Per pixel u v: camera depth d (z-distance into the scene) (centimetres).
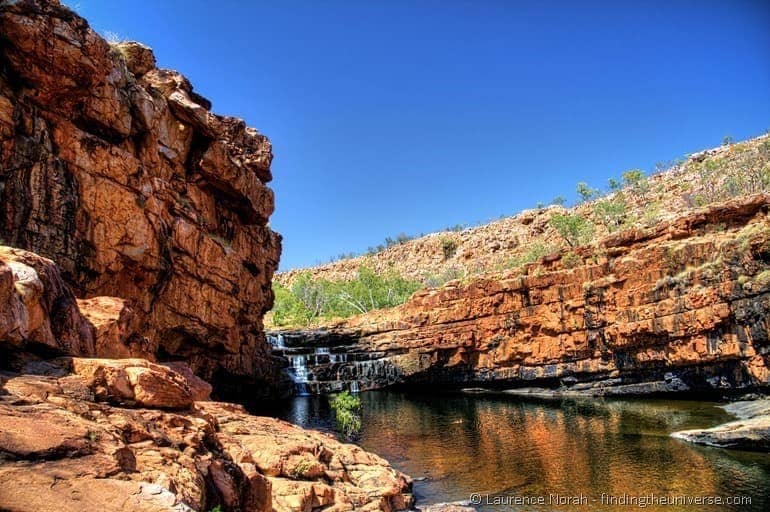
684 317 3067
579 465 1858
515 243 9381
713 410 2697
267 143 2983
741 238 2898
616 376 3566
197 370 2450
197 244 2223
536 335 4025
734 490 1501
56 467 539
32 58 1395
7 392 654
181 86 2248
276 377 3800
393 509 1317
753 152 6550
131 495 539
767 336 2678
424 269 10619
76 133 1573
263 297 3262
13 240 1355
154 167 1991
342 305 8275
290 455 1170
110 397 780
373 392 4619
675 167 8575
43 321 866
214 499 745
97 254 1620
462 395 4231
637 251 3456
